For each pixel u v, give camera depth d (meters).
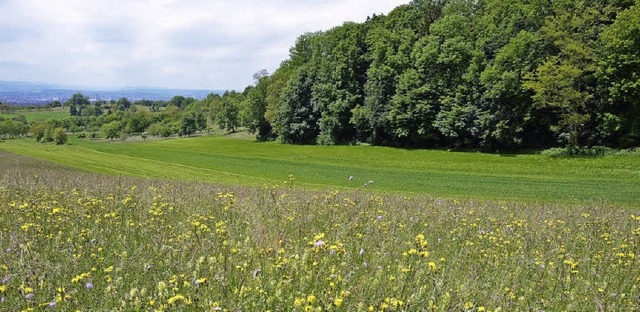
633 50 44.53
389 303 3.54
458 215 9.63
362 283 4.23
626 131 46.47
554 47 51.81
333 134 76.81
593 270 5.42
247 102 98.38
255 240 5.98
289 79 88.06
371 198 10.77
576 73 46.16
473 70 56.69
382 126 68.12
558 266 5.47
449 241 7.14
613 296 4.43
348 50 76.25
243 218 7.81
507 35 56.44
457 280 4.76
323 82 78.75
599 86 46.84
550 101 49.09
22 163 45.50
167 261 4.99
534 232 7.95
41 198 9.69
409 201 12.78
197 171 48.19
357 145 72.81
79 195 10.50
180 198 10.26
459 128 58.03
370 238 6.34
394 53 68.44
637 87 43.78
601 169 38.25
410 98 62.94
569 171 38.56
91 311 3.88
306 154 63.53
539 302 4.39
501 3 59.88
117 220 7.48
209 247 5.46
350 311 3.67
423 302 3.99
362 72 77.50
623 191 29.14
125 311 3.89
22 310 3.72
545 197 27.23
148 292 4.29
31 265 4.77
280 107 85.25
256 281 4.23
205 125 141.62
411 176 39.91
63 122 183.50
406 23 73.62
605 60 46.62
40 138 135.12
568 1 50.00
